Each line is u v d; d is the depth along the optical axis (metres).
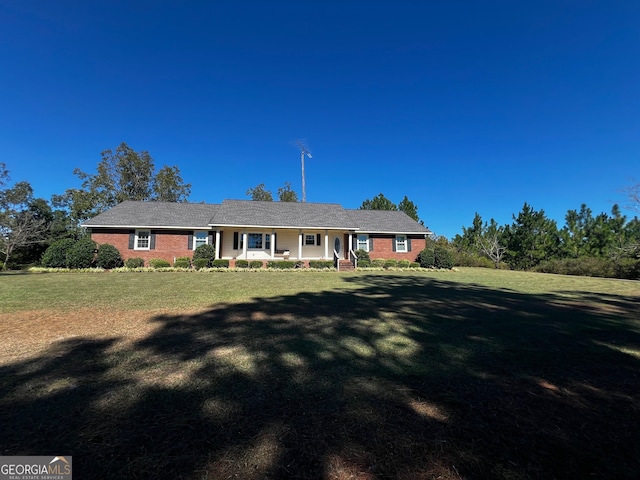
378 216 26.08
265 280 13.17
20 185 24.98
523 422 2.60
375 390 3.14
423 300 8.53
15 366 3.64
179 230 20.59
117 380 3.28
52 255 17.03
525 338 5.02
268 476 1.92
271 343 4.56
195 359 3.90
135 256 19.89
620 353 4.35
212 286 10.77
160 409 2.71
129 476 1.91
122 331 5.11
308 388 3.15
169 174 35.16
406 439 2.32
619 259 19.22
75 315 6.16
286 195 45.44
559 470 2.01
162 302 7.61
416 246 24.28
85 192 30.34
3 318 5.88
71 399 2.87
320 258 23.34
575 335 5.22
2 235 22.02
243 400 2.88
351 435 2.37
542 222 27.17
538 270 23.84
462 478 1.93
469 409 2.79
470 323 5.96
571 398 3.04
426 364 3.87
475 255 30.88
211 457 2.09
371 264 21.53
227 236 22.08
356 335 5.04
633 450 2.24
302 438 2.32
